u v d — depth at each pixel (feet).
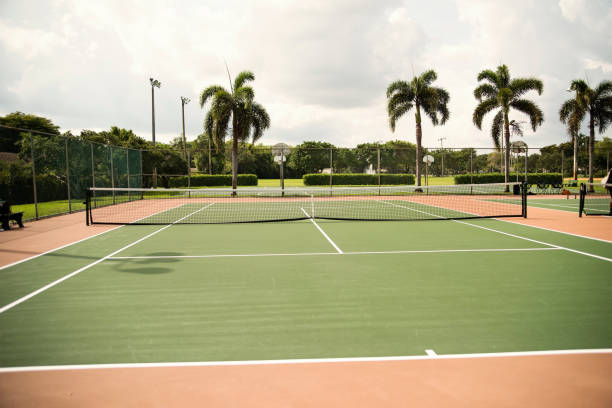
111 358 11.71
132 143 112.57
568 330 13.64
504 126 91.91
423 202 73.92
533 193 90.53
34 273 22.03
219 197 87.92
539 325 14.11
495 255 26.40
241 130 85.35
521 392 9.71
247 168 143.02
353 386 10.02
